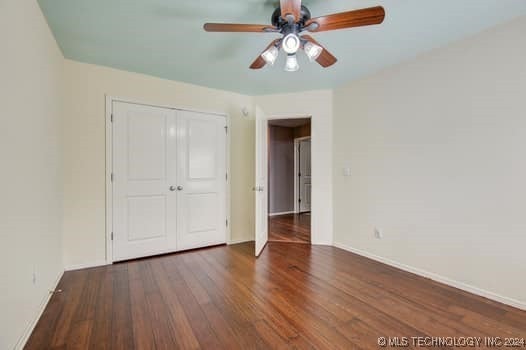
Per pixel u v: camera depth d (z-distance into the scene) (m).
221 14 1.87
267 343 1.55
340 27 1.65
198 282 2.41
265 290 2.25
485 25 2.03
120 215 2.95
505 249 2.01
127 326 1.71
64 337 1.60
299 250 3.44
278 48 1.92
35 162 1.78
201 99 3.49
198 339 1.58
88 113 2.75
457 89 2.28
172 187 3.28
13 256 1.43
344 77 3.17
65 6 1.78
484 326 1.72
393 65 2.81
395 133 2.82
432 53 2.46
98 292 2.20
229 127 3.74
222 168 3.69
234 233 3.82
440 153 2.42
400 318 1.82
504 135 2.00
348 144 3.40
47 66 2.04
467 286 2.23
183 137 3.36
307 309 1.93
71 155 2.67
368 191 3.14
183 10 1.82
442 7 1.78
